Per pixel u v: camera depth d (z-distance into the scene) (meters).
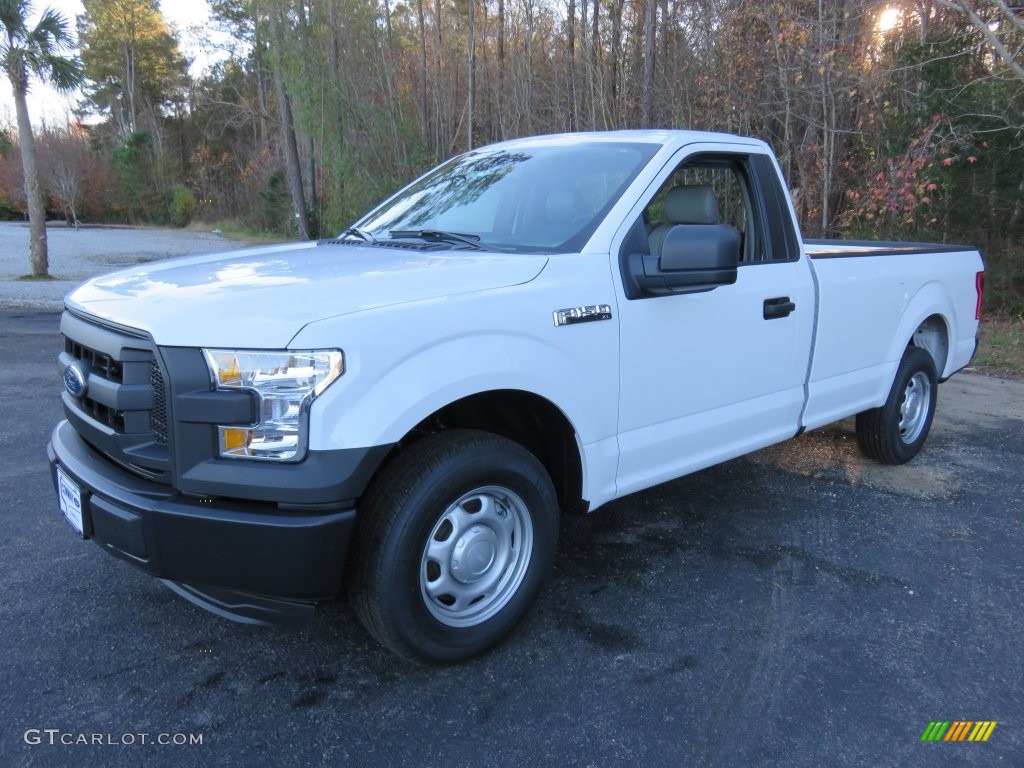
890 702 2.68
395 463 2.62
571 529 4.07
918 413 5.27
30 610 3.16
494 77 22.38
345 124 25.27
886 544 3.95
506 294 2.78
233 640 2.99
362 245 3.60
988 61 11.85
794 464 5.21
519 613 2.96
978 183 11.77
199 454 2.36
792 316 3.96
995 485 4.86
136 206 56.53
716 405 3.65
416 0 26.36
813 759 2.39
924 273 5.04
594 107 17.36
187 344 2.36
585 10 17.88
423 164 25.00
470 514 2.78
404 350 2.48
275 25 25.36
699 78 14.54
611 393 3.14
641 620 3.18
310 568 2.38
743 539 3.98
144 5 61.28
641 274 3.18
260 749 2.40
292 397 2.33
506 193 3.75
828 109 13.36
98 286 2.96
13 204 52.91
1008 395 7.52
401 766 2.34
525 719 2.56
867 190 12.44
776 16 13.08
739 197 4.00
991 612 3.30
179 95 64.62
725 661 2.90
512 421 3.18
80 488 2.63
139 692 2.66
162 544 2.39
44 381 7.14
